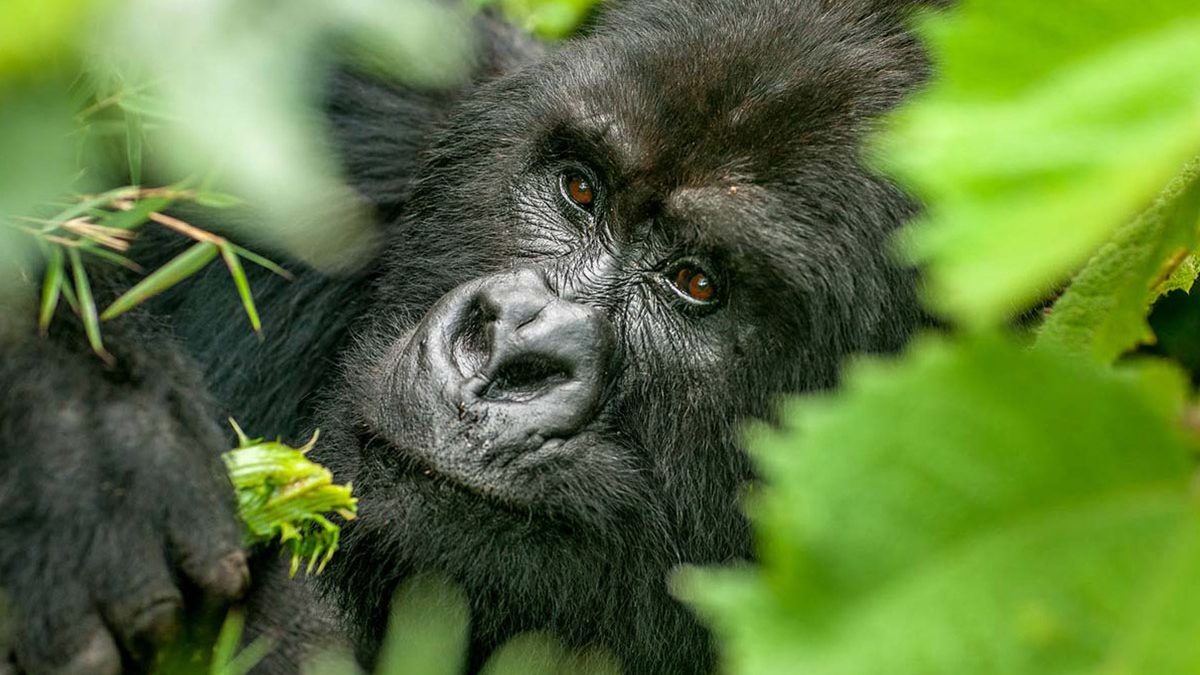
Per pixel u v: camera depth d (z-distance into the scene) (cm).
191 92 302
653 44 722
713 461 709
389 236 843
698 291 707
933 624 185
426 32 406
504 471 654
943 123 175
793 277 669
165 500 506
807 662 183
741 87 690
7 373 526
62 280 479
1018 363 192
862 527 188
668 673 742
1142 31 175
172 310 809
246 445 566
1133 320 370
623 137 709
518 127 784
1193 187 346
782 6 716
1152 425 191
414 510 658
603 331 689
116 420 519
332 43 803
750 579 192
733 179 683
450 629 670
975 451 191
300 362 834
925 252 169
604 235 726
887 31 707
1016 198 165
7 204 263
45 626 486
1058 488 191
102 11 275
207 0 299
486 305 681
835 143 673
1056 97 171
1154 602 186
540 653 697
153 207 452
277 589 592
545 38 1062
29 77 261
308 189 317
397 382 676
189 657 518
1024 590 188
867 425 191
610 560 696
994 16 178
